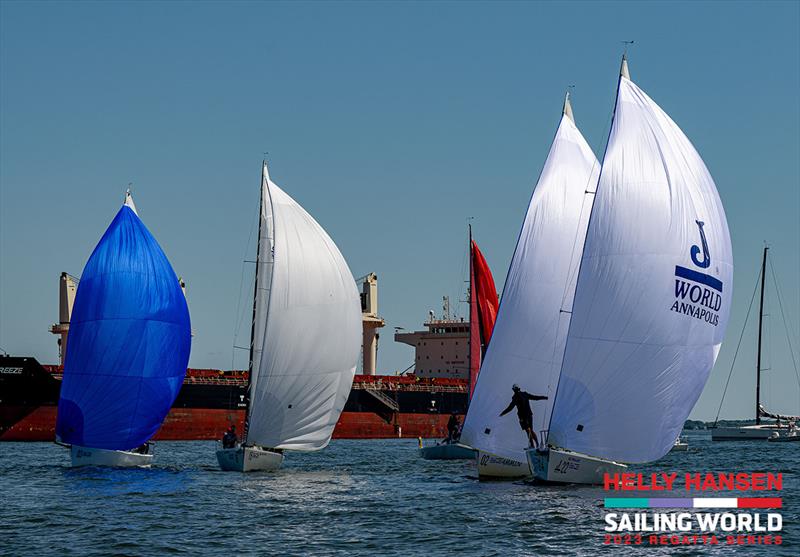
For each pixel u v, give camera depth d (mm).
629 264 86812
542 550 71188
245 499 94562
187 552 71250
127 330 116688
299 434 114438
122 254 117875
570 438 88125
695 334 87938
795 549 72000
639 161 87875
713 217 89188
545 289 95812
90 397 117062
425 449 150375
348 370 116375
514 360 96438
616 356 87000
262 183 116625
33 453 154125
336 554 70312
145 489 101688
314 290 113688
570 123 98375
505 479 100562
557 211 96500
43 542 74375
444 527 78875
